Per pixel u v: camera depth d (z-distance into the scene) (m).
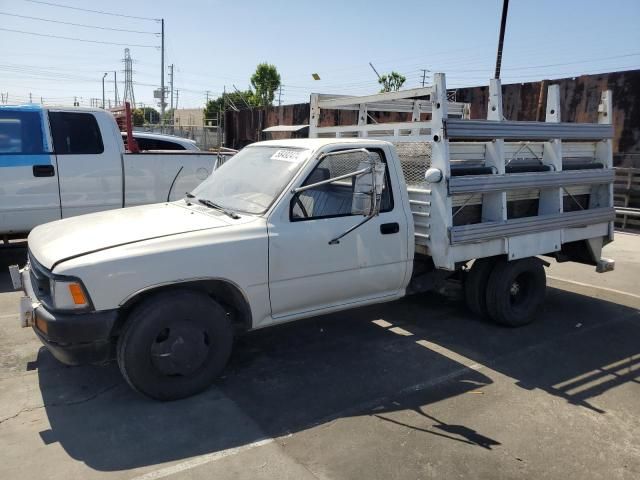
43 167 6.86
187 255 3.71
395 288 4.86
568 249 6.52
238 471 3.10
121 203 7.48
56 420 3.57
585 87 12.52
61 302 3.45
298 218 4.21
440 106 4.62
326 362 4.62
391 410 3.84
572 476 3.16
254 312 4.09
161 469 3.10
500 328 5.62
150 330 3.64
